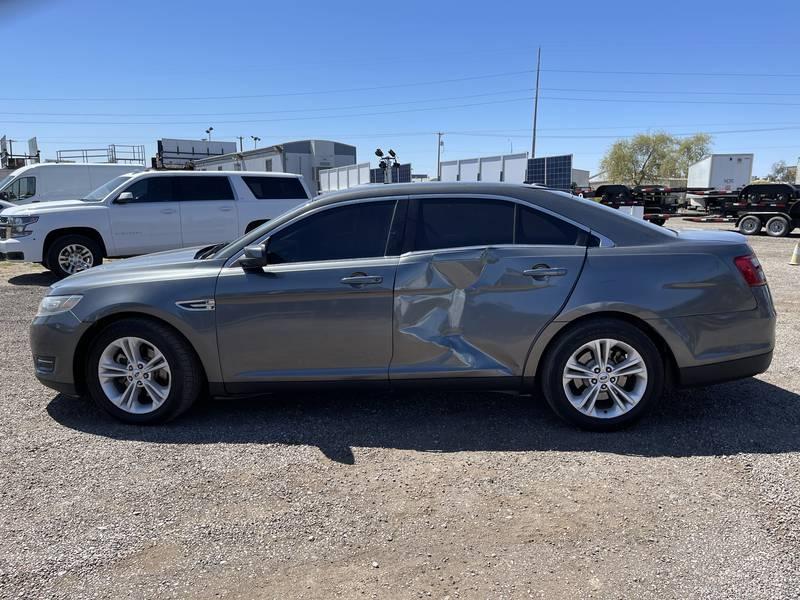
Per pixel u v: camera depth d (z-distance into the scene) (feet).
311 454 11.92
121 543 9.03
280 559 8.65
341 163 145.89
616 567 8.38
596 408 12.80
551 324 12.45
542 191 13.23
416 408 14.24
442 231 13.01
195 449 12.17
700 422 13.26
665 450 11.91
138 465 11.50
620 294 12.29
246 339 12.81
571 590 7.93
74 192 59.93
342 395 15.15
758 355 12.69
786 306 27.14
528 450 11.98
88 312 13.04
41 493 10.47
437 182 13.51
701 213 89.81
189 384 13.14
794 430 12.82
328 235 13.17
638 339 12.39
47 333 13.33
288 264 12.99
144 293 12.89
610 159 215.51
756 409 14.02
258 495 10.37
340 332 12.73
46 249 33.88
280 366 12.92
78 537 9.18
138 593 7.96
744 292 12.53
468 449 12.07
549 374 12.69
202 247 15.87
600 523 9.42
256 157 112.78
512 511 9.80
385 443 12.39
